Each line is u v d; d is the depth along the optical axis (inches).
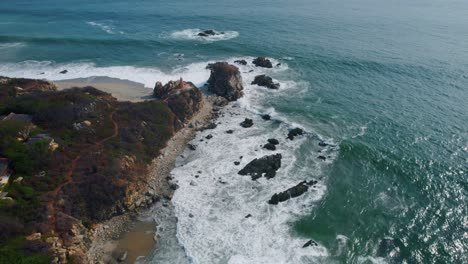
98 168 1681.8
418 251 1478.8
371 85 2999.5
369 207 1700.3
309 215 1646.2
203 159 2034.9
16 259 1162.6
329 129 2324.1
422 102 2687.0
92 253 1407.5
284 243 1497.3
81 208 1525.6
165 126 2218.3
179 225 1576.0
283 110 2581.2
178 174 1902.1
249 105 2659.9
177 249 1460.4
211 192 1779.0
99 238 1483.8
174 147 2132.1
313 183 1836.9
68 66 3378.4
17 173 1581.0
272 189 1803.6
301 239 1519.4
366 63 3459.6
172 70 3280.0
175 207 1678.2
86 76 3117.6
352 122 2413.9
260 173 1899.6
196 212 1649.9
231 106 2655.0
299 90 2910.9
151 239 1504.7
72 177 1626.5
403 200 1745.8
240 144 2177.7
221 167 1962.4
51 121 1936.5
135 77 3105.3
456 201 1731.1
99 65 3410.4
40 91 2386.8
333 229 1577.3
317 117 2481.5
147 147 2014.0
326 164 1985.7
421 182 1857.8
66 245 1332.4
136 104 2329.0
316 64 3452.3
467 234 1552.7
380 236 1545.3
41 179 1569.9
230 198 1742.1
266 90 2903.5
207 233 1535.4
